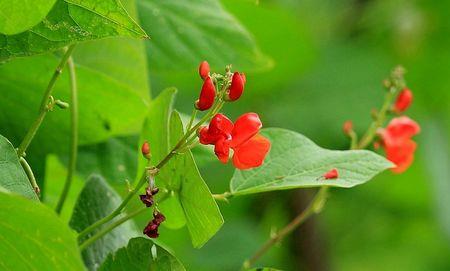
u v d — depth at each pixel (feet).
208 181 4.68
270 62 3.84
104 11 2.88
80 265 2.72
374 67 5.06
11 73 3.38
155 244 3.05
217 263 4.94
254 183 3.15
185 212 3.04
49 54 3.33
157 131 3.12
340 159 3.15
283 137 3.20
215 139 2.98
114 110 3.44
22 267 2.84
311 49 4.62
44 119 3.45
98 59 3.51
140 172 3.18
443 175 5.10
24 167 3.08
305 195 5.07
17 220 2.75
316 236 5.14
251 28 4.55
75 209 3.28
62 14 2.91
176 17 3.84
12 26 2.90
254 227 5.12
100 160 3.61
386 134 3.59
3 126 3.46
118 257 3.08
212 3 3.90
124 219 3.13
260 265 5.08
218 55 3.82
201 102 2.97
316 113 4.90
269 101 4.87
